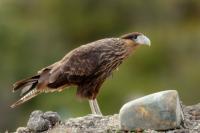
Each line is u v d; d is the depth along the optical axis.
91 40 46.25
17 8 43.91
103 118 13.58
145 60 41.72
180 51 43.22
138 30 45.66
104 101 37.22
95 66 14.79
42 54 40.62
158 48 42.97
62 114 31.62
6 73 37.28
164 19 46.00
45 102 35.12
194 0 45.62
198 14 45.84
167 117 12.59
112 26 46.59
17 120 33.75
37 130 13.45
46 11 45.69
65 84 14.82
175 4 46.00
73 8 46.44
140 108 12.68
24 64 38.84
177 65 42.47
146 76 40.91
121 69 40.41
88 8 46.66
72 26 45.44
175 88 39.75
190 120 13.25
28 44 40.47
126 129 12.77
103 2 46.72
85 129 13.17
